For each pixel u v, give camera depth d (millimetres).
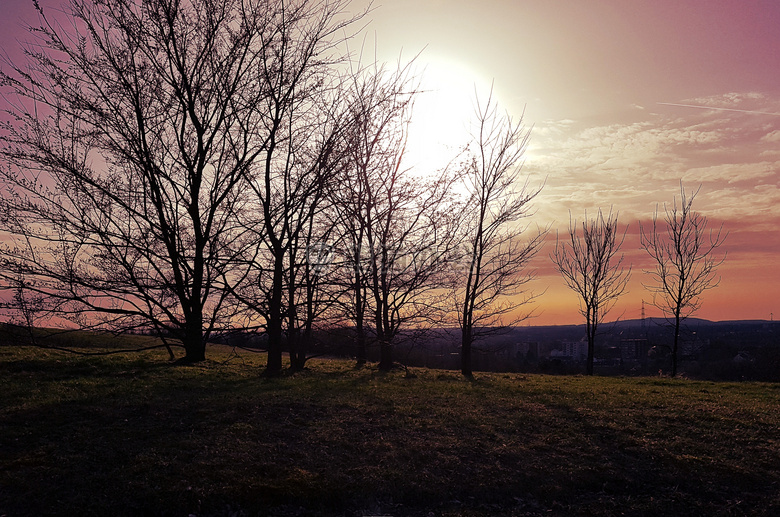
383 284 19906
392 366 23844
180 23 18203
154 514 7348
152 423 10219
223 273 17969
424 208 19656
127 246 17766
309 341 19609
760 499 8570
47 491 7434
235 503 7695
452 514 7910
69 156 17297
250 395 12891
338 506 7969
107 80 17578
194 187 18234
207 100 18250
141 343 28125
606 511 8188
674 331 30672
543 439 10727
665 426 11922
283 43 17750
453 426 11305
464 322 22953
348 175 18438
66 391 11977
